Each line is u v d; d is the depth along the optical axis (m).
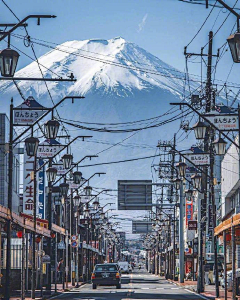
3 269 55.81
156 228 127.69
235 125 36.22
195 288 60.22
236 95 44.53
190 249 88.81
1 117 60.09
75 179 52.22
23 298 39.09
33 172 42.44
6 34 24.34
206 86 50.09
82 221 83.94
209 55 50.22
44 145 43.12
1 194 59.38
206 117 36.34
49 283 49.06
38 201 62.81
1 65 23.34
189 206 89.19
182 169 47.94
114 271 60.50
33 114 38.59
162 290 58.53
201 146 60.56
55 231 56.22
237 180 60.91
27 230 44.50
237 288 50.38
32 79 28.25
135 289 60.69
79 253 90.44
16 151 59.62
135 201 74.00
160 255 131.38
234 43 21.11
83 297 46.00
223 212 72.12
